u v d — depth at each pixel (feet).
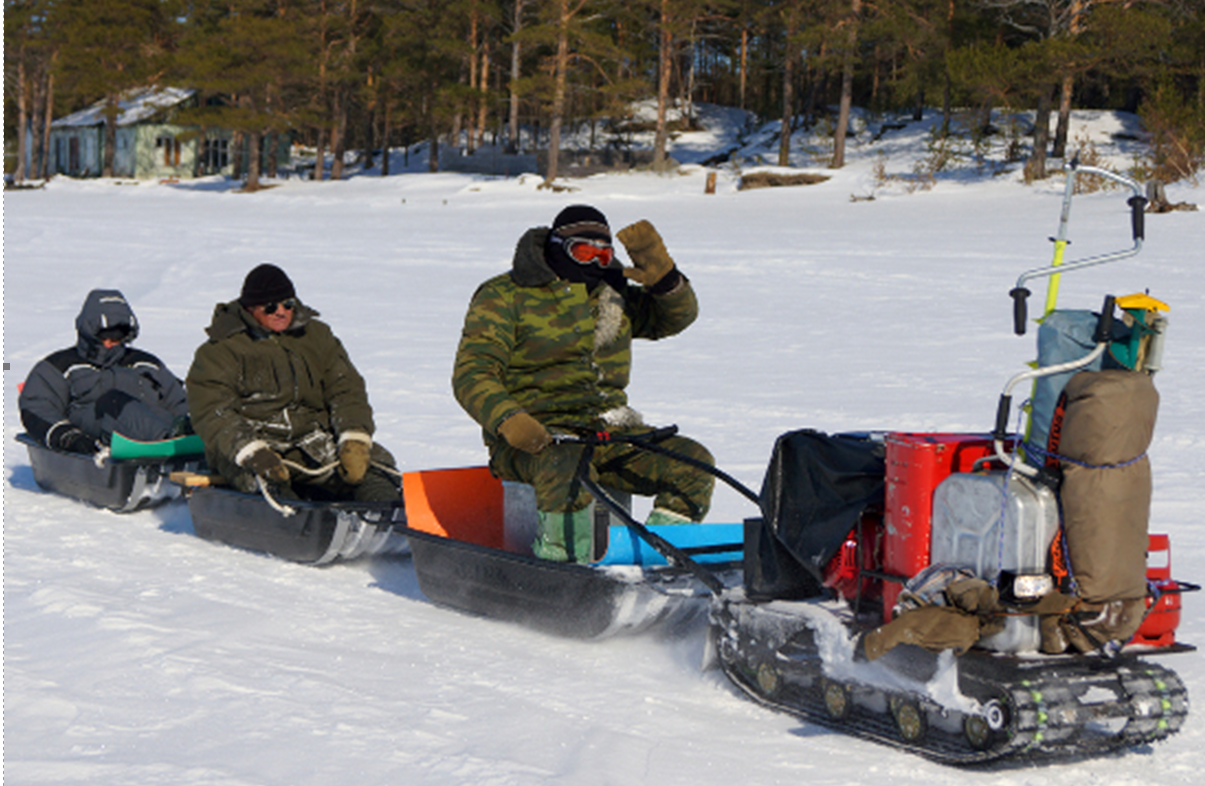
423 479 18.07
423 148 262.67
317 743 11.64
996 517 11.10
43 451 24.71
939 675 11.23
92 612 15.98
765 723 12.58
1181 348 45.93
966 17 175.11
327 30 226.99
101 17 244.42
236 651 14.64
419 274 78.54
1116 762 11.50
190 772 10.87
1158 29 130.00
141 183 217.97
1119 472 11.00
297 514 19.43
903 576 11.98
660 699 13.26
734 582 14.90
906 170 165.37
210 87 208.03
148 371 25.71
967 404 34.71
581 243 15.96
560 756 11.43
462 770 10.97
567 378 16.02
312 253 91.97
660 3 188.65
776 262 78.95
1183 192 115.03
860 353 46.60
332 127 218.38
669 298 16.57
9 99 287.69
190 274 80.12
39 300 66.08
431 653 14.92
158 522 23.00
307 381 21.11
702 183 173.58
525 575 15.71
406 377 41.32
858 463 12.79
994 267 73.77
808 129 215.51
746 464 26.73
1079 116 187.42
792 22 189.88
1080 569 11.08
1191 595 17.25
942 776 11.03
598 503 15.49
